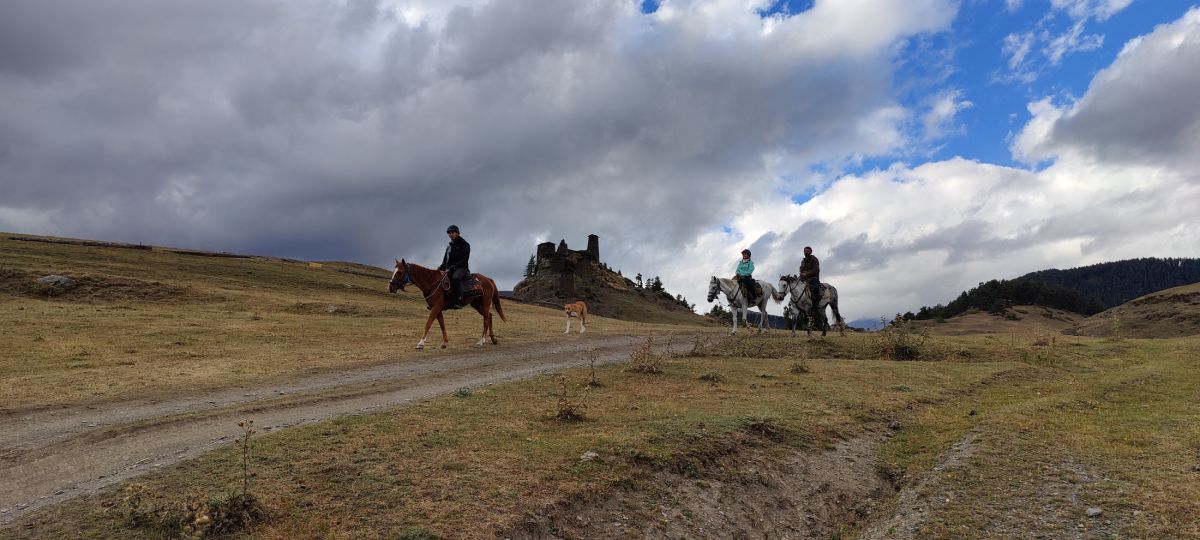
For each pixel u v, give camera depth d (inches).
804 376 572.7
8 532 212.5
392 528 218.8
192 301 1293.1
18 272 1275.8
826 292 865.5
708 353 738.2
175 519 215.8
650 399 450.9
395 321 1113.4
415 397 454.9
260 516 220.8
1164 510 253.8
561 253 5575.8
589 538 238.2
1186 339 999.6
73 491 252.5
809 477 324.8
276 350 709.3
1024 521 258.1
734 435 351.6
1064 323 4940.9
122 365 581.9
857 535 275.0
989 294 6067.9
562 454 301.1
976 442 366.9
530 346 778.2
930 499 289.7
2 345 666.8
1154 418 410.3
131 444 318.3
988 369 655.1
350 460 282.7
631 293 5442.9
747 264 896.3
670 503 273.4
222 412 386.6
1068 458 329.7
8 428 354.9
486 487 257.8
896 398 486.0
